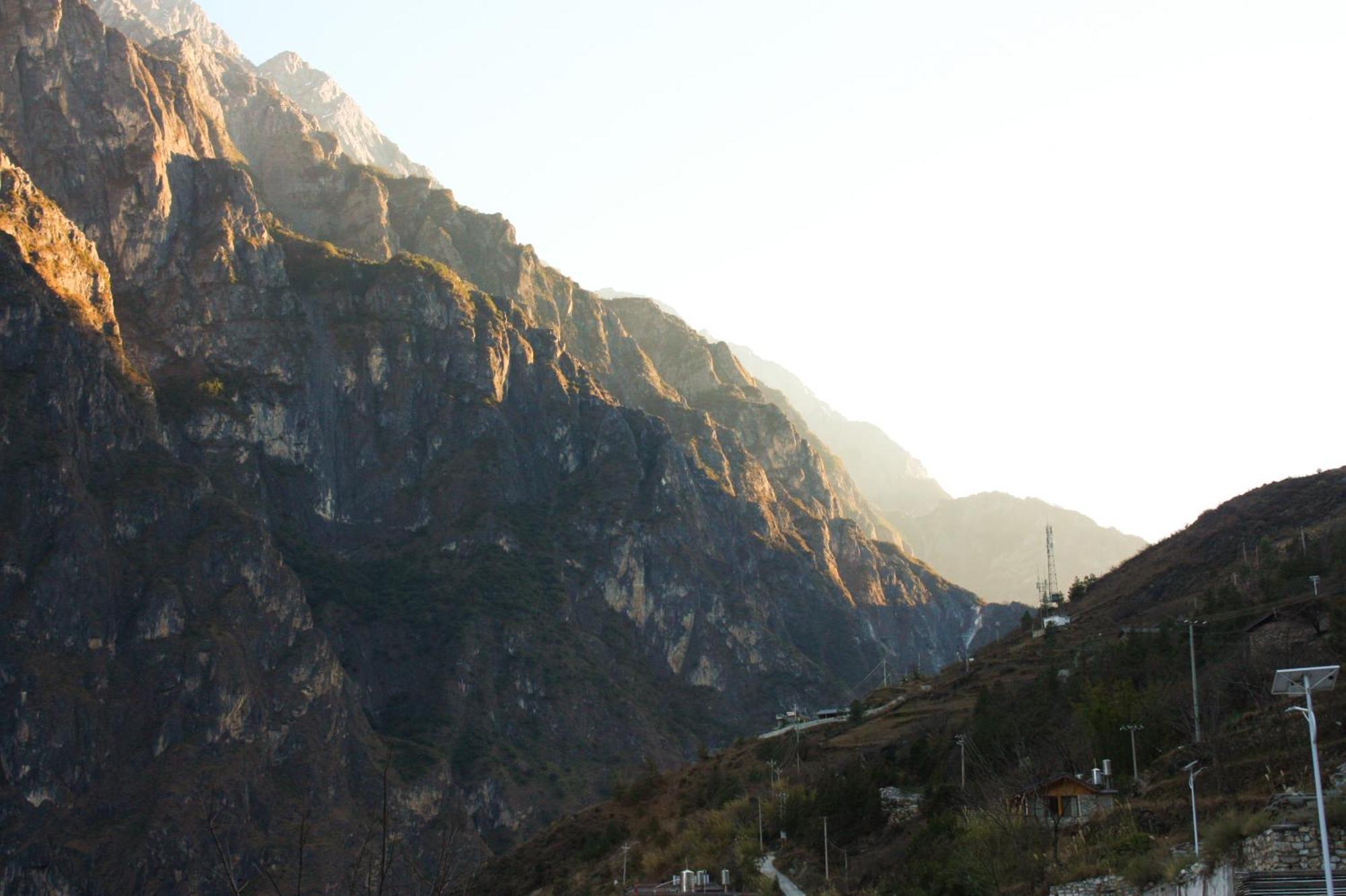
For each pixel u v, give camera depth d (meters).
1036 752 110.25
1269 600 137.50
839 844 121.31
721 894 110.81
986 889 77.44
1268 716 80.19
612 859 168.12
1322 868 52.38
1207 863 56.50
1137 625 179.00
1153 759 94.25
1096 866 69.12
